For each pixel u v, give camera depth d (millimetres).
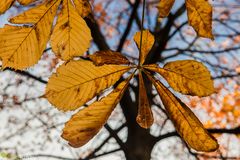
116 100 573
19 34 557
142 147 4535
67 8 579
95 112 560
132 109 4715
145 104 630
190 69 607
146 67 621
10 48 551
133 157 4496
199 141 571
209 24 586
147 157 4512
